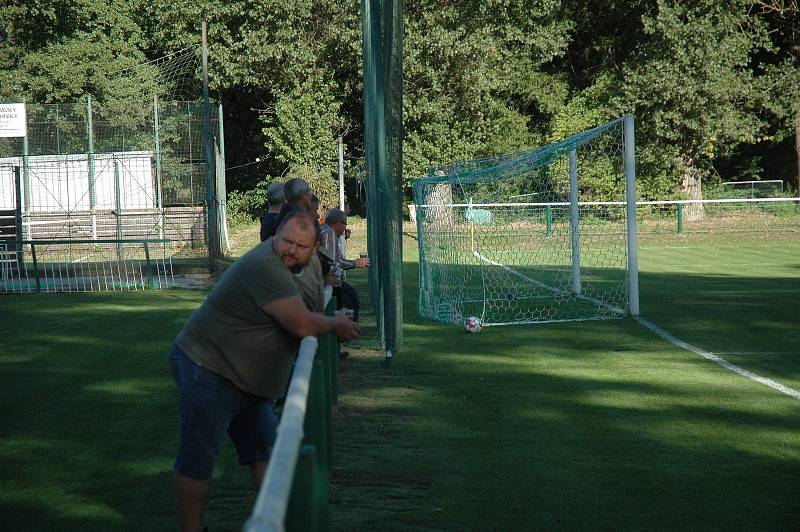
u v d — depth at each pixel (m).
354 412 7.35
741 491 5.22
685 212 34.12
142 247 27.81
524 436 6.53
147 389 8.52
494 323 12.80
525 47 36.59
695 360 9.67
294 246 4.06
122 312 14.60
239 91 40.19
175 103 30.28
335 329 4.11
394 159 9.51
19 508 5.05
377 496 5.14
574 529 4.59
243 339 4.05
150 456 6.16
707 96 33.78
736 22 34.03
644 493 5.19
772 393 7.97
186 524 4.15
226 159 42.22
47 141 30.70
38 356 10.41
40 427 7.02
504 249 26.34
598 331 11.96
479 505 4.98
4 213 21.56
